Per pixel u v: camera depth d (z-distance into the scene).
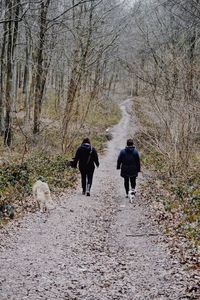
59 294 6.06
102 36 24.36
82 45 22.88
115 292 6.23
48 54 23.16
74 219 11.27
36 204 12.09
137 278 6.88
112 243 9.23
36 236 9.21
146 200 14.48
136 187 17.75
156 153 25.61
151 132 22.09
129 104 62.19
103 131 41.03
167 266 7.45
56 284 6.46
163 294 6.12
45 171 16.45
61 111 25.66
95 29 23.55
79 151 15.15
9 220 10.02
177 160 17.94
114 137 40.78
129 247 8.90
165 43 19.64
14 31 19.69
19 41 25.11
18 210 11.08
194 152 18.94
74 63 23.09
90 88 26.61
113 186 18.25
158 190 15.88
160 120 18.70
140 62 21.09
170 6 17.23
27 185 13.16
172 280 6.71
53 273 6.96
